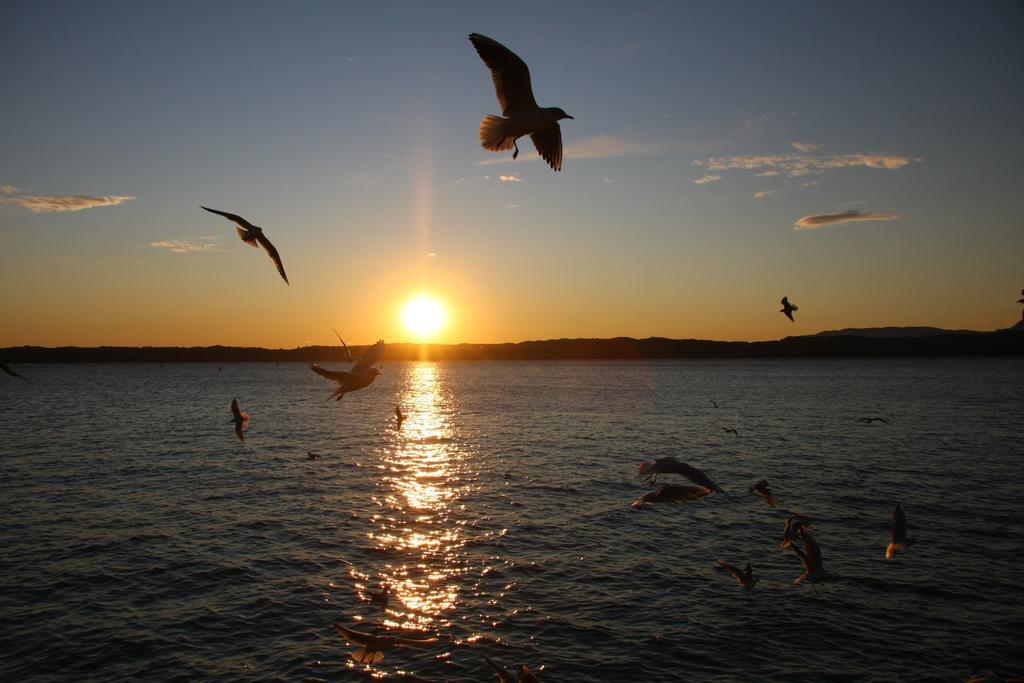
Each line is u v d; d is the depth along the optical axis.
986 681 13.59
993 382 133.88
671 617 18.58
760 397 97.50
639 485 35.03
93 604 19.55
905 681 15.31
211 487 35.09
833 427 59.00
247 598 19.98
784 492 32.62
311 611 19.12
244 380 184.38
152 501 31.83
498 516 28.88
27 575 21.77
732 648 16.88
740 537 25.50
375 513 29.53
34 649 16.89
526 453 46.47
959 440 50.06
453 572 22.06
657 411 76.62
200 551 24.20
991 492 32.34
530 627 18.08
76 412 79.75
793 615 18.58
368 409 85.44
